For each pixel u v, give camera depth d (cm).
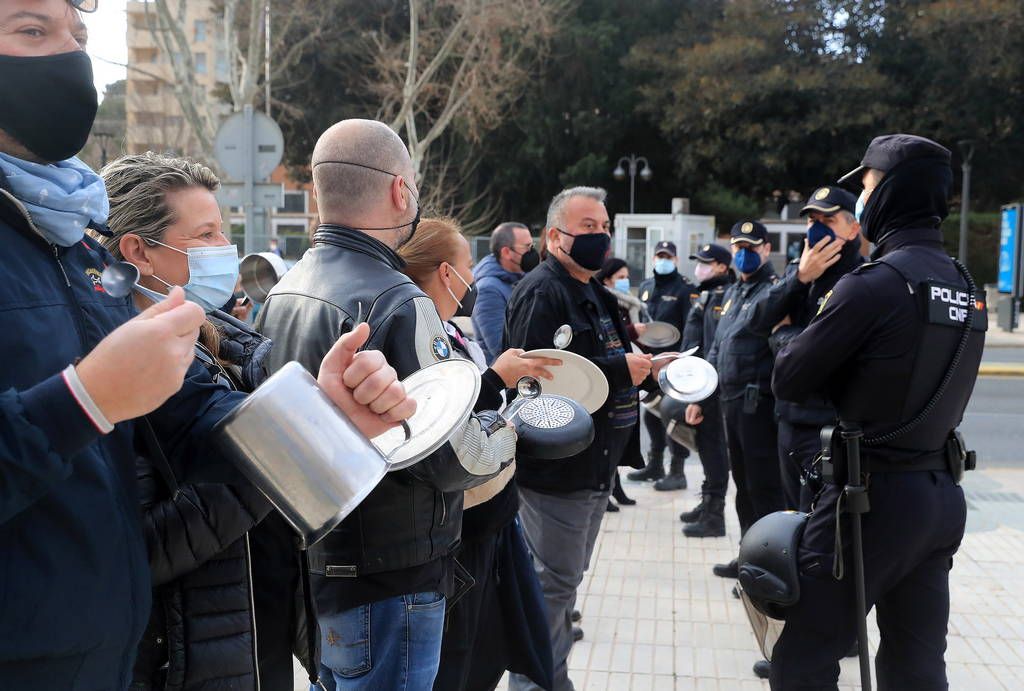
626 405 352
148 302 194
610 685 373
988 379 1372
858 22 2891
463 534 252
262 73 2070
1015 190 3173
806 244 417
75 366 109
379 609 212
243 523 171
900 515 255
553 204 347
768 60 2867
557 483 329
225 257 209
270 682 197
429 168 2995
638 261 2250
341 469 136
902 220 268
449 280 285
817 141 2883
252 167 750
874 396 253
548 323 333
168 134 1725
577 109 3041
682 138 3062
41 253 127
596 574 508
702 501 584
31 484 107
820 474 269
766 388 468
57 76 127
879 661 278
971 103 2781
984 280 3234
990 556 519
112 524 128
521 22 2111
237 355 197
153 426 153
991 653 395
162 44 1716
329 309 209
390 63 2094
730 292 520
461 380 168
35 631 118
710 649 408
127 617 131
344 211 224
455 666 251
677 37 3034
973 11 2595
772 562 264
